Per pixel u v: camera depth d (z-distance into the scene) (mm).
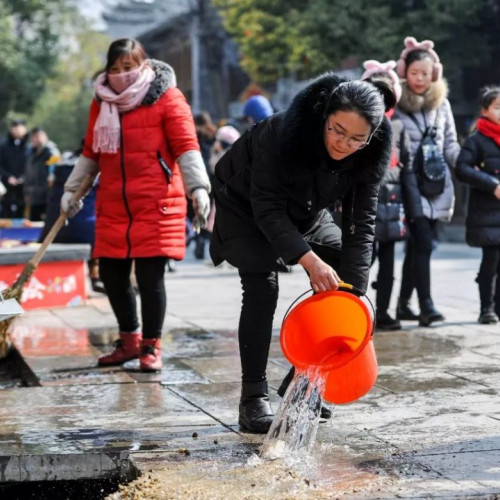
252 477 3820
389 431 4430
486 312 7465
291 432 4121
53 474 4148
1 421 4785
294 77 27141
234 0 26547
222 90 39469
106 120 5758
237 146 4438
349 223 4359
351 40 22016
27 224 11859
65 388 5520
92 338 7082
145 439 4395
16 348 6125
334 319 4258
